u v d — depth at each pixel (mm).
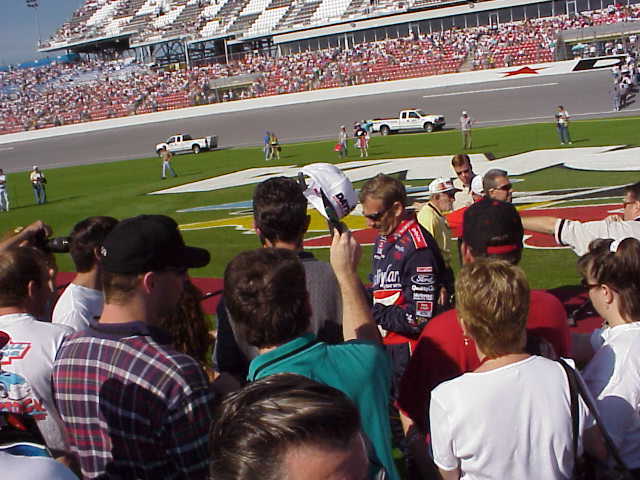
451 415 2756
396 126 42188
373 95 58125
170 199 25094
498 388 2734
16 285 3570
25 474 2260
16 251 3682
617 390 3166
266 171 30859
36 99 74750
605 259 3408
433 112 48344
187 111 63188
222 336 3492
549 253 11375
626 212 5254
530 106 44594
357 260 3156
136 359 2668
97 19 94938
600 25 56375
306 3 77500
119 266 2795
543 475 2723
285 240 3664
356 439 1597
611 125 32531
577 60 52500
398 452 5152
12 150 59844
